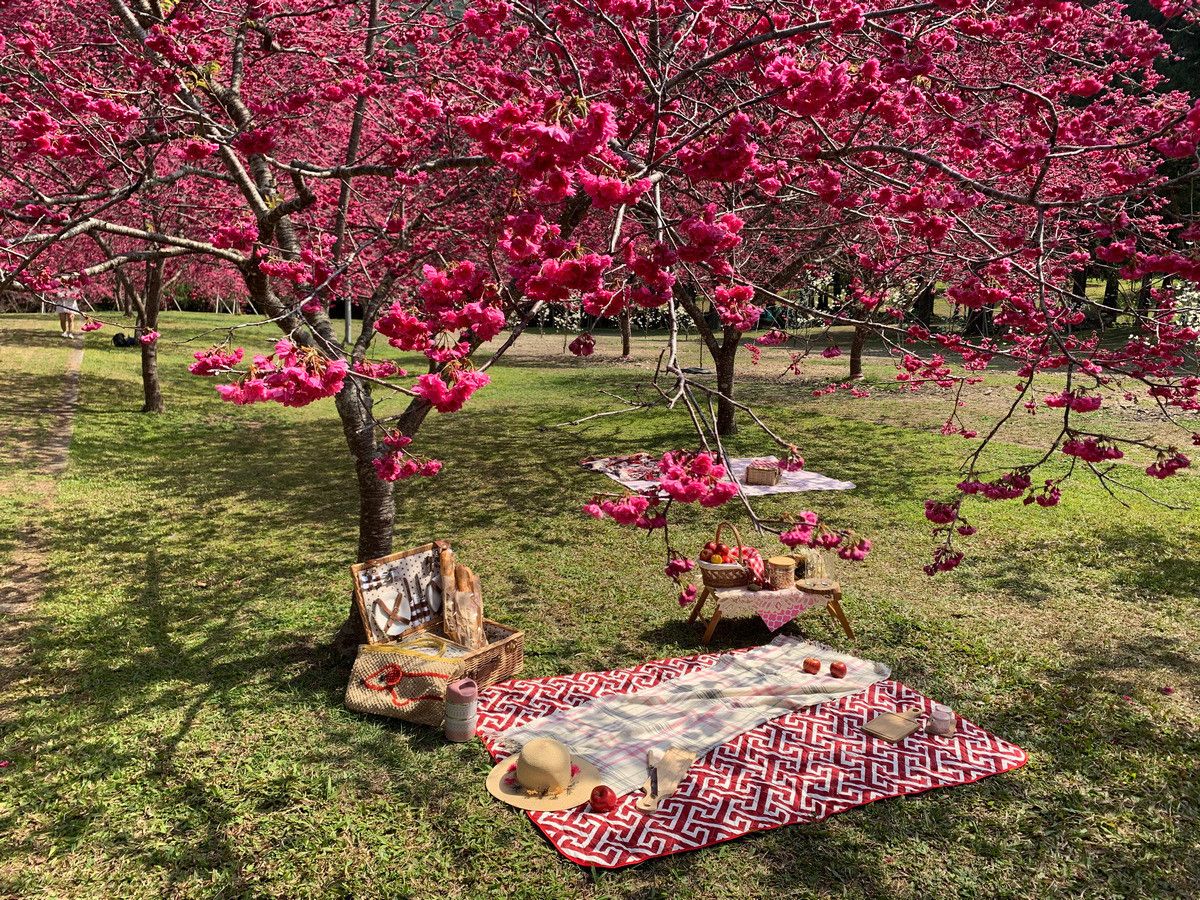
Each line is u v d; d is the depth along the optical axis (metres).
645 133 4.12
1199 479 10.97
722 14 4.63
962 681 6.02
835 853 4.21
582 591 7.79
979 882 4.03
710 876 4.07
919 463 12.32
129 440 13.80
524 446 14.20
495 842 4.32
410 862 4.19
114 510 10.22
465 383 3.16
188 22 5.23
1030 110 3.74
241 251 5.91
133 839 4.33
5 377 17.44
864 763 4.96
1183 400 6.02
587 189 2.72
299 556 8.73
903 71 3.26
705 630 6.82
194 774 4.89
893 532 9.27
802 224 9.26
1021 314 5.39
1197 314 6.11
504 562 8.55
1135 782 4.78
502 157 3.07
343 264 4.70
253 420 16.14
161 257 5.32
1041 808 4.57
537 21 3.76
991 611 7.20
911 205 3.38
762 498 10.67
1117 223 3.70
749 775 4.84
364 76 5.94
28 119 4.40
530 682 6.01
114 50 7.39
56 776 4.85
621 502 3.84
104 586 7.81
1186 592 7.47
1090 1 8.48
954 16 4.16
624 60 3.55
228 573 8.21
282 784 4.80
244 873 4.11
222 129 5.46
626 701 5.70
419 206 7.28
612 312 3.01
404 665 5.62
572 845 4.25
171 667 6.23
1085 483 11.01
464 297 3.26
